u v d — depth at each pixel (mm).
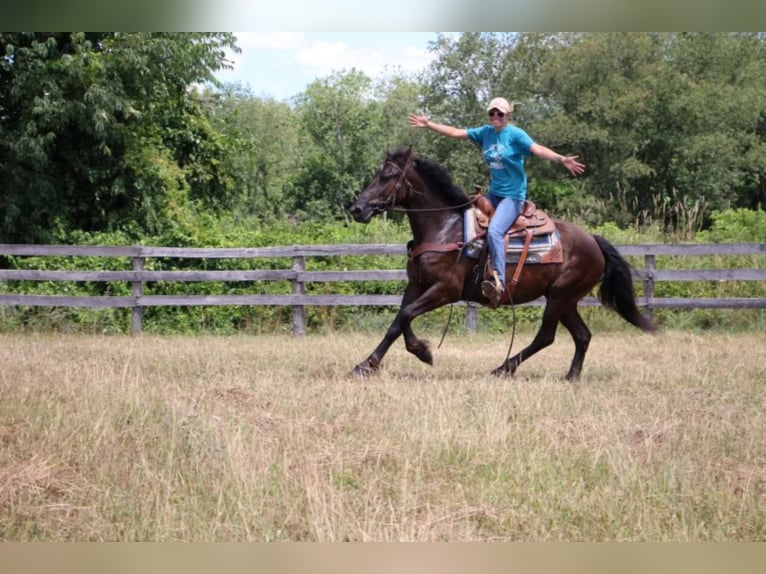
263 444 6059
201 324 15281
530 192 32031
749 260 16656
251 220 19938
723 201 32438
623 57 32312
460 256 9133
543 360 11336
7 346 11828
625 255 14758
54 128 18156
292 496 5109
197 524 4727
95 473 5520
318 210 39969
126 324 15461
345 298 14383
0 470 5488
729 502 5145
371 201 9039
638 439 6629
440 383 8680
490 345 13047
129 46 18000
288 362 10461
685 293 16344
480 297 9320
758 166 33219
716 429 6863
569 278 9461
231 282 15852
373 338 13336
